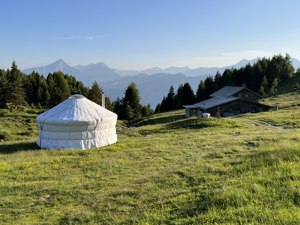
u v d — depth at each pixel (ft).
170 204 26.76
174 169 42.50
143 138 81.10
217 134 80.69
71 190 37.32
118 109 254.68
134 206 29.35
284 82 288.92
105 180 41.68
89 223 26.05
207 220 20.92
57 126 69.92
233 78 284.82
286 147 40.86
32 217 29.43
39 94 299.38
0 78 220.02
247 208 21.40
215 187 29.30
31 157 59.11
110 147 67.82
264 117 117.19
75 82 341.00
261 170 31.27
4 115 171.32
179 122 110.52
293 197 22.71
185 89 273.33
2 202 34.06
